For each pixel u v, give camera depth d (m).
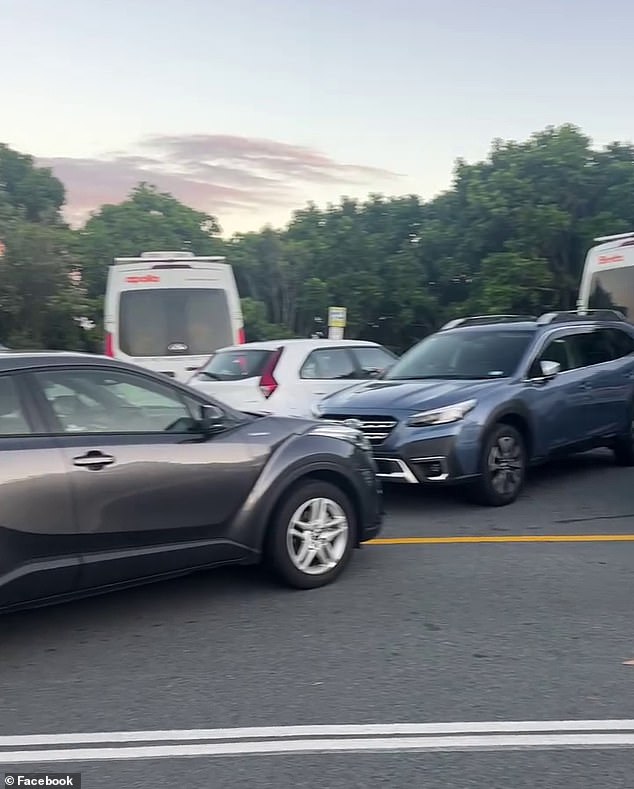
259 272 43.19
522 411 8.72
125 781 3.54
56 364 5.18
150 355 13.94
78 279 31.17
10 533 4.73
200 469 5.48
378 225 42.53
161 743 3.86
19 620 5.55
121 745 3.85
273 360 10.92
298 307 42.38
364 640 5.09
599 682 4.45
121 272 13.98
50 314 29.03
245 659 4.84
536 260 32.50
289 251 42.62
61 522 4.91
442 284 37.56
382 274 39.09
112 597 5.98
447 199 38.28
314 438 6.10
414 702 4.24
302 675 4.60
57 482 4.89
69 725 4.06
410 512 8.52
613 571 6.41
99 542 5.09
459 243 36.66
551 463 11.25
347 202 43.28
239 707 4.22
